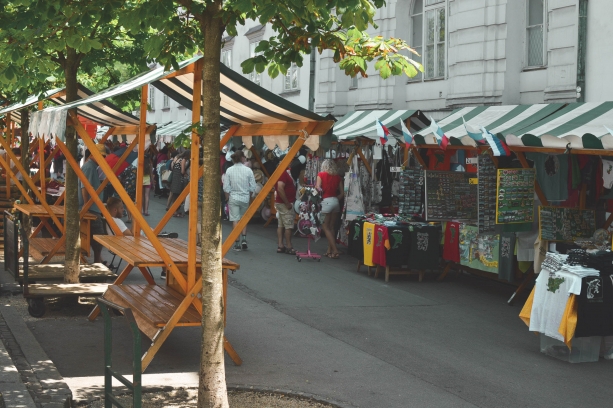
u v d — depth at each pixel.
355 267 13.66
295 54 6.68
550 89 13.66
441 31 17.20
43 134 9.64
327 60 21.47
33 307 9.09
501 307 10.61
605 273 7.83
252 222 20.44
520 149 10.09
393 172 14.49
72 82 10.20
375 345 8.35
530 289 11.90
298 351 7.99
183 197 9.41
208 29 5.71
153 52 6.39
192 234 7.04
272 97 6.77
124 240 9.13
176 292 8.24
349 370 7.35
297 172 18.59
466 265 11.80
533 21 14.70
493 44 15.04
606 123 9.51
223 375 5.83
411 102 18.36
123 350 7.79
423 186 12.55
